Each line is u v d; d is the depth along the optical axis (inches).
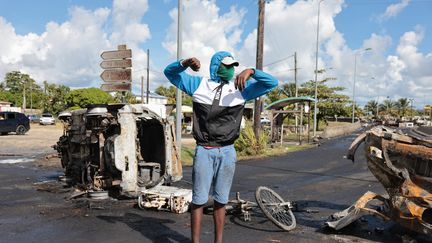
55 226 231.8
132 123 295.6
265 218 250.4
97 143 316.8
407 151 196.1
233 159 170.6
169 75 166.7
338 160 625.3
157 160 331.0
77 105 2805.1
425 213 205.9
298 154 728.3
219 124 165.8
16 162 555.8
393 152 202.5
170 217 252.8
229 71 167.3
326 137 1325.0
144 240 205.9
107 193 305.6
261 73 161.8
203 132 166.7
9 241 204.2
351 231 225.8
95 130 308.2
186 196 268.2
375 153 202.5
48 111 3376.0
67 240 206.1
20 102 4045.3
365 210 217.5
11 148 778.2
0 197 315.3
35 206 283.3
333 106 2091.5
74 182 368.2
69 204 289.4
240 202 257.3
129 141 292.8
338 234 220.5
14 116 1219.2
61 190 337.1
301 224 241.0
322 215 264.8
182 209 262.5
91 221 242.7
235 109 167.6
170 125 322.7
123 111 292.4
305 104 1014.4
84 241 204.5
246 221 243.6
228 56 169.5
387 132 203.6
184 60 160.1
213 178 172.4
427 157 191.5
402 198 201.2
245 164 577.9
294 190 362.0
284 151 778.2
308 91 2108.8
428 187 197.8
